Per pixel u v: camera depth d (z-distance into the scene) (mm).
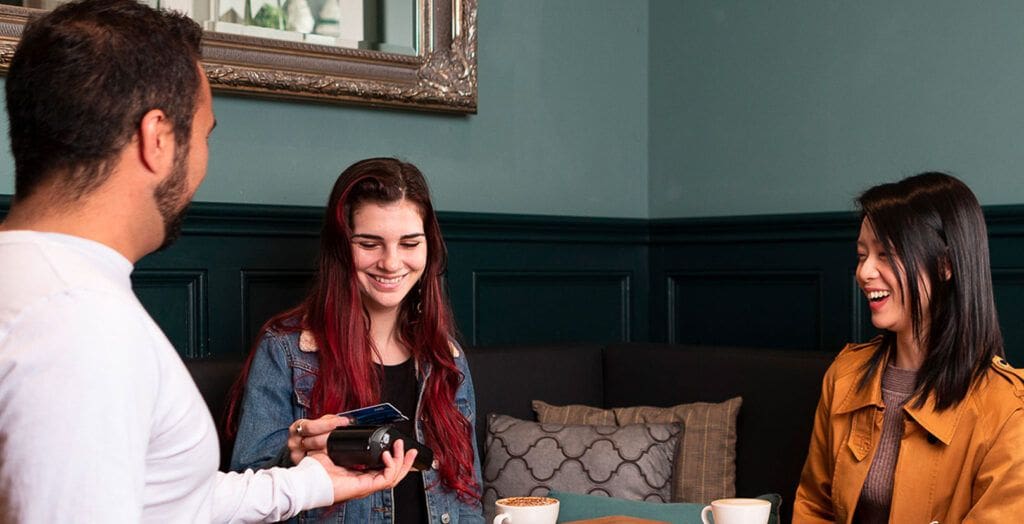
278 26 2760
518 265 3281
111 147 1033
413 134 3104
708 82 3477
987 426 1976
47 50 1029
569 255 3422
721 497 2660
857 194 3080
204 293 2668
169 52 1077
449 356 2311
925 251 2049
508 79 3314
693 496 2656
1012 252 2713
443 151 3166
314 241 2873
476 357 2807
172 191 1096
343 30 2885
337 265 2209
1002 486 1916
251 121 2783
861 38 3070
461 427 2275
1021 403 1955
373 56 2924
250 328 2754
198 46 1143
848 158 3105
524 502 2018
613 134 3604
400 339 2316
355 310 2195
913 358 2127
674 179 3600
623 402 3053
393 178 2199
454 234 3092
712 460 2691
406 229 2182
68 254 1001
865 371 2205
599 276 3510
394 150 3064
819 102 3172
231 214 2670
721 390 2807
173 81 1075
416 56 3023
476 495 2283
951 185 2092
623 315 3596
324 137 2926
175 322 2631
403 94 2988
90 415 902
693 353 2895
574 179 3492
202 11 2631
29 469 880
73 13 1067
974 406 2000
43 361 908
